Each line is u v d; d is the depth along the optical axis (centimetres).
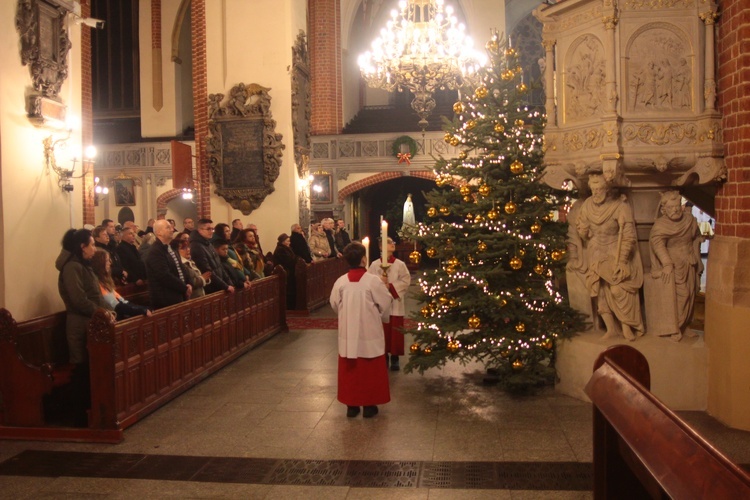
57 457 564
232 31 1510
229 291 906
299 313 1337
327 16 2430
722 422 630
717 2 652
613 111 654
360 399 654
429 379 812
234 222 1300
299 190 1566
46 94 737
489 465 536
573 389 722
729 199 638
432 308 760
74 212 790
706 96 648
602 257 700
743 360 608
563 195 775
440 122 2484
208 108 1523
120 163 2459
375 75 1552
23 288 703
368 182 2372
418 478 513
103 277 686
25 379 612
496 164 755
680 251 696
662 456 287
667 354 667
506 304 723
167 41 2595
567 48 712
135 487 503
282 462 549
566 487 492
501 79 764
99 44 2817
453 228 756
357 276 658
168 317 725
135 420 642
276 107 1502
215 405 711
